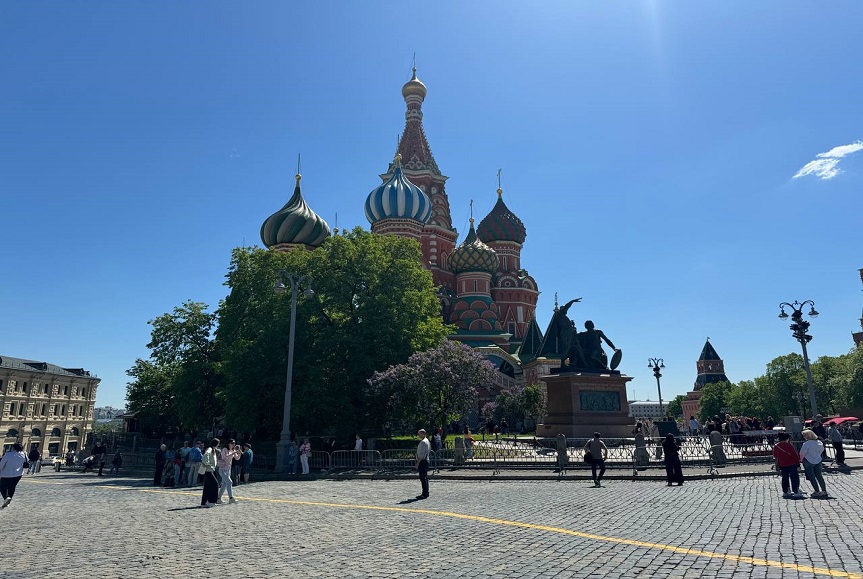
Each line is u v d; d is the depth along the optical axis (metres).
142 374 63.06
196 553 10.27
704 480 22.61
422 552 10.04
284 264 44.09
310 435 39.25
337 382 36.56
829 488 18.81
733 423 34.44
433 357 34.81
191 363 51.50
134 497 20.66
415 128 108.94
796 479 17.16
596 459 21.38
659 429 36.03
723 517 13.29
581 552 9.83
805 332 38.25
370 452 30.06
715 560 9.11
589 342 37.16
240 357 37.62
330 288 39.91
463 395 35.09
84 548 10.83
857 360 70.38
